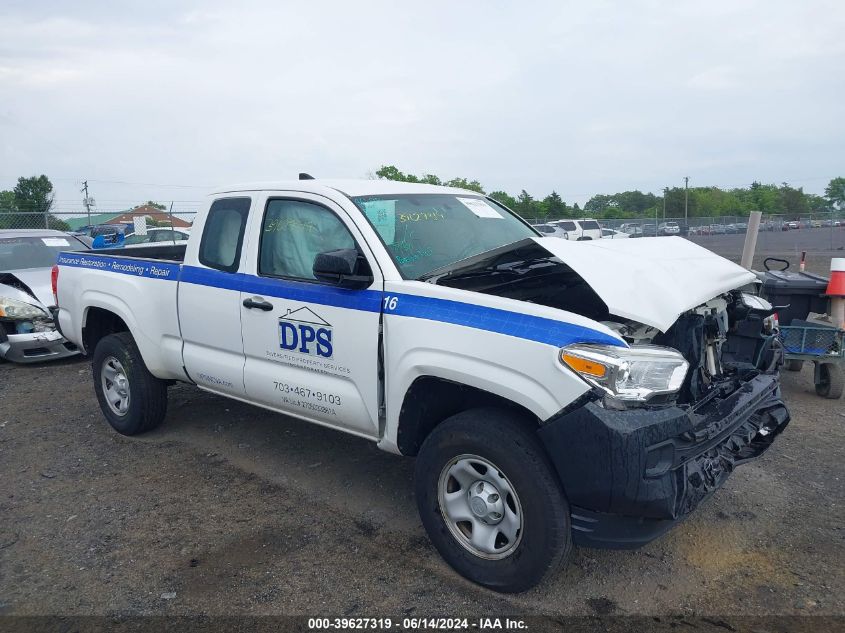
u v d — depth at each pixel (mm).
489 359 3033
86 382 7211
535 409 2879
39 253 9305
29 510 4160
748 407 3395
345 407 3734
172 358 4828
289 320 3945
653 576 3357
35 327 7781
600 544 2910
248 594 3234
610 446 2713
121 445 5223
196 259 4609
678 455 2840
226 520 3979
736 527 3824
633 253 3482
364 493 4312
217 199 4590
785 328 6203
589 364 2773
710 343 3486
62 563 3539
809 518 3916
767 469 4605
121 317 5066
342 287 3680
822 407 6008
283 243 4137
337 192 3973
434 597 3189
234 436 5352
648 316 2910
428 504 3357
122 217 28828
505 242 4352
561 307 3400
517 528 3049
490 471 3111
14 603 3193
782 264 21031
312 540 3732
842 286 6016
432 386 3424
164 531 3855
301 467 4734
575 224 30625
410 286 3445
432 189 4562
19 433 5574
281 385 4059
